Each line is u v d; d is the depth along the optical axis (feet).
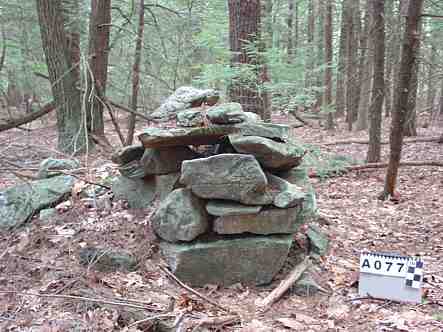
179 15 31.99
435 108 57.21
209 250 12.26
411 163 28.02
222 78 21.35
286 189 12.49
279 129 13.50
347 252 15.07
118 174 17.44
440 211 20.10
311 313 11.37
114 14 36.22
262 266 12.52
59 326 9.89
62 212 15.02
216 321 10.48
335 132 46.26
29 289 11.37
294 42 57.57
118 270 12.34
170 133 13.01
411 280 11.80
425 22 39.42
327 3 47.21
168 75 33.04
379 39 27.89
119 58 35.22
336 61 60.64
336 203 21.49
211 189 12.19
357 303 11.75
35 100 37.70
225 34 30.89
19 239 13.87
